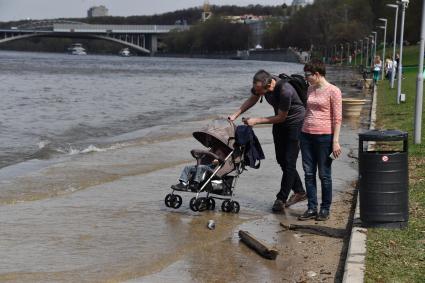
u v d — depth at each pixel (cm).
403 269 682
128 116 2895
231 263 762
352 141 1847
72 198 1100
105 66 12362
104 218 964
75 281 695
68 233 879
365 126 2244
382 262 702
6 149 1777
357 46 13462
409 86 4106
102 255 786
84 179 1270
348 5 14738
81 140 1998
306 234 888
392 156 819
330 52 14375
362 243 766
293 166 1019
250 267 746
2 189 1168
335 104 920
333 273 723
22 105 3388
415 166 1248
